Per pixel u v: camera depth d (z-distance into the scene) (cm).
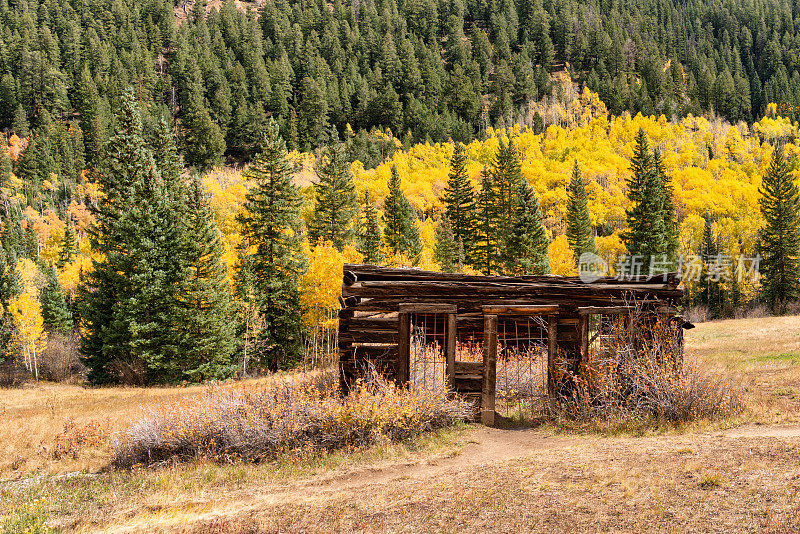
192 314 3700
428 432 1097
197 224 3928
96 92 16788
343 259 3941
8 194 12812
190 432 1136
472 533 602
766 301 6506
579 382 1175
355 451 1022
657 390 1088
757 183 11738
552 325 1211
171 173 5188
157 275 3728
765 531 529
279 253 4547
